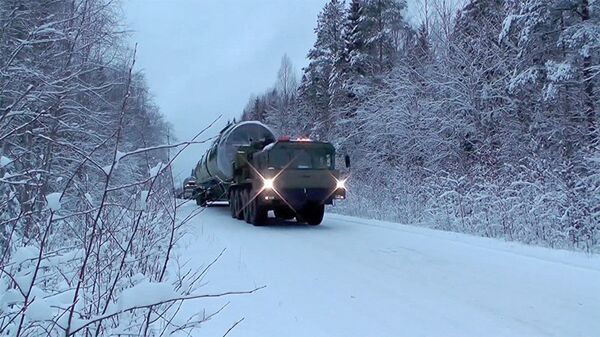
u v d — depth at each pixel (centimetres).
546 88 1767
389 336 498
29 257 277
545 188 1179
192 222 1464
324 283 725
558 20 1822
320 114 4156
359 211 1964
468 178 1519
